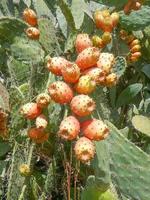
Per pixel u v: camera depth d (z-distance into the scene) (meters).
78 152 0.47
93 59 0.52
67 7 0.55
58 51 0.59
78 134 0.49
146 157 0.55
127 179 0.56
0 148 0.68
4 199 0.72
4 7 0.72
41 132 0.55
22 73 0.67
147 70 0.83
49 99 0.53
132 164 0.56
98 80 0.53
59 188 0.70
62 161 0.64
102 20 0.62
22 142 0.63
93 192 0.55
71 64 0.50
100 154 0.53
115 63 0.61
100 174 0.53
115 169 0.56
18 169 0.64
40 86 0.62
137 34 0.77
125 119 0.81
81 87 0.50
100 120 0.51
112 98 0.78
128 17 0.68
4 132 0.64
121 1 0.65
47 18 0.63
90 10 0.67
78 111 0.49
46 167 0.72
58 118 0.55
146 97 0.86
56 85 0.50
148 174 0.55
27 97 0.62
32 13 0.61
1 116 0.63
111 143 0.56
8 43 0.60
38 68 0.62
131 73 0.87
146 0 0.72
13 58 0.64
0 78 0.72
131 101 0.82
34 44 0.60
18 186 0.65
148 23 0.68
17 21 0.59
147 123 0.67
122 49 0.75
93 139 0.49
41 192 0.68
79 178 0.66
